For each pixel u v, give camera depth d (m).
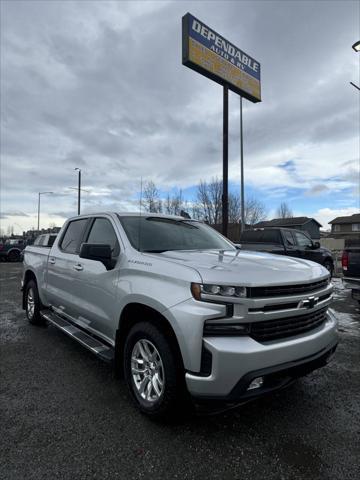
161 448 2.55
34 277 5.92
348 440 2.66
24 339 5.14
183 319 2.54
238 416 3.00
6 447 2.55
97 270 3.70
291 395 3.39
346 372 3.97
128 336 3.13
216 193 35.06
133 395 3.08
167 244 3.73
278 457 2.46
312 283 2.96
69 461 2.40
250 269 2.76
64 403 3.20
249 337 2.53
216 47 13.56
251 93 15.30
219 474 2.29
